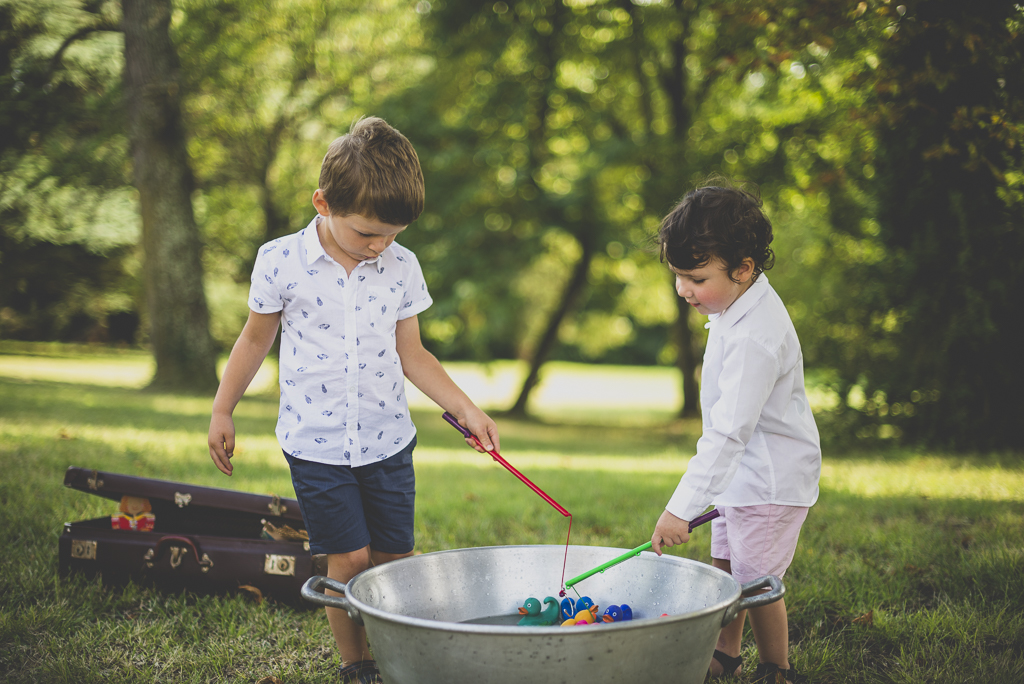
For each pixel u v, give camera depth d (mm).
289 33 12992
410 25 13805
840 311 7352
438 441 9047
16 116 8352
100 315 20516
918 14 3424
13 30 8258
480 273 12023
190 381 10680
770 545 2023
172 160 10398
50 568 2740
